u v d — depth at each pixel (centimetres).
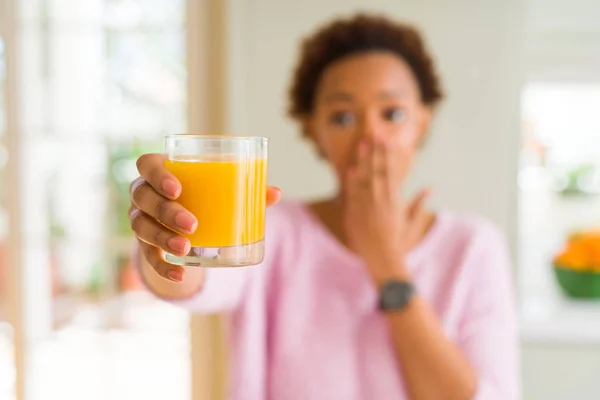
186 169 62
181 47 140
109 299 152
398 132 107
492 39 118
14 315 142
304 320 98
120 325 153
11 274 141
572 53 130
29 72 140
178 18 140
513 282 123
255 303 94
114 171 147
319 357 96
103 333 152
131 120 144
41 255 145
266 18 120
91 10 142
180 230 60
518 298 124
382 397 95
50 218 146
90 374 152
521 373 126
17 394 144
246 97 121
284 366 96
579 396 124
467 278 100
